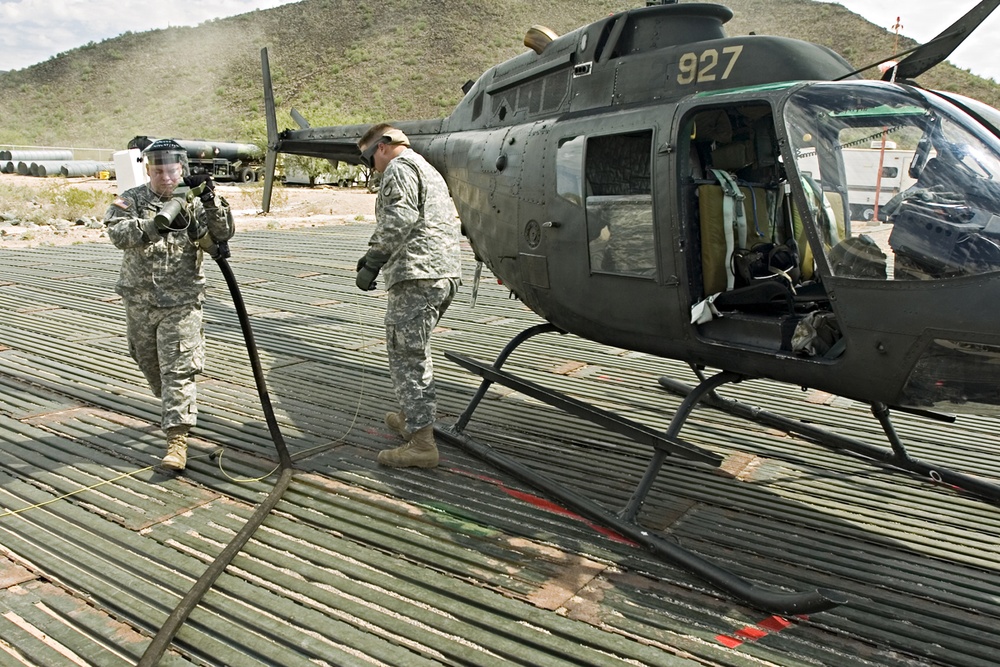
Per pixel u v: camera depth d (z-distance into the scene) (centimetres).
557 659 253
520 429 474
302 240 1445
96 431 448
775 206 389
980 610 290
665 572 308
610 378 600
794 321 320
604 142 376
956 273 267
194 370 393
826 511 376
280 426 465
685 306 336
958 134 286
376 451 429
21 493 366
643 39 372
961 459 448
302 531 335
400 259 383
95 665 244
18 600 278
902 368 280
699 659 255
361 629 265
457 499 369
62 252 1188
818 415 523
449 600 285
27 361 590
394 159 386
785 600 271
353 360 624
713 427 495
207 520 343
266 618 270
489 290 989
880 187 290
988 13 279
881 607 290
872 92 303
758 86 323
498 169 438
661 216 335
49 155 3456
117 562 306
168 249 381
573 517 354
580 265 381
